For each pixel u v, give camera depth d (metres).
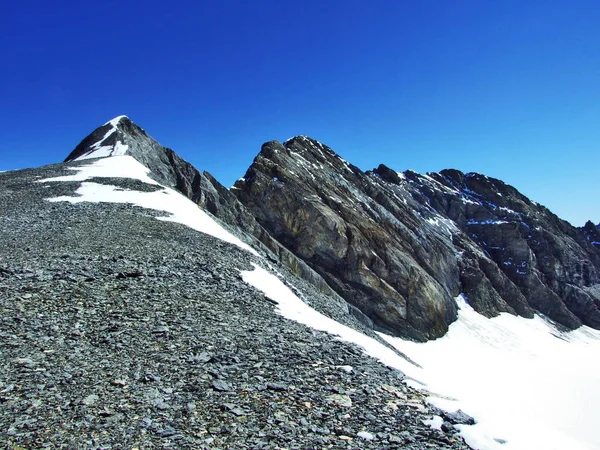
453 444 8.60
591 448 9.70
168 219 33.72
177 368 10.96
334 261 77.69
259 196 82.50
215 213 68.94
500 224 125.00
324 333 16.39
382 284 76.81
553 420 46.19
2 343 11.15
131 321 13.91
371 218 92.75
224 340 13.35
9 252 20.02
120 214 32.56
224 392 9.89
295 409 9.44
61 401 8.75
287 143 111.06
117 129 71.62
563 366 73.56
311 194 85.25
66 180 44.97
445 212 135.00
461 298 97.12
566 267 128.25
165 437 7.83
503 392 55.06
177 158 76.12
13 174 47.88
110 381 9.88
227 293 19.16
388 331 74.25
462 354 73.56
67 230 26.19
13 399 8.60
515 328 93.31
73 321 13.30
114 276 18.12
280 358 12.52
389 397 10.77
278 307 19.14
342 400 10.17
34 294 14.91
